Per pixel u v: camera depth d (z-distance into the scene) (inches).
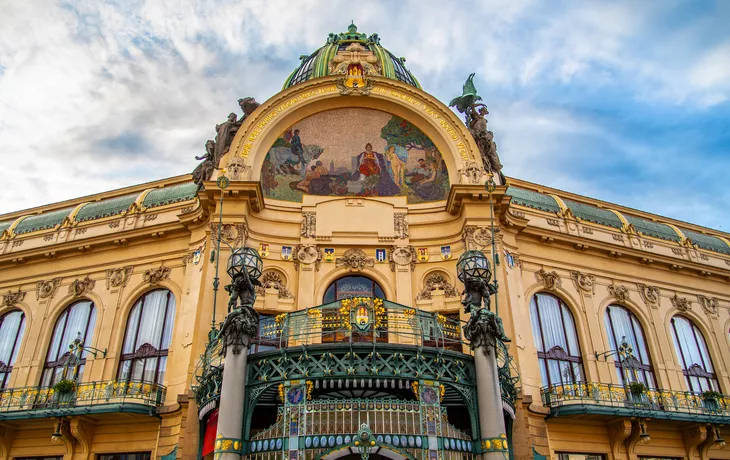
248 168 952.9
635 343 1064.2
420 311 703.7
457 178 983.6
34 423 903.7
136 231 1018.7
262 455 601.3
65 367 942.4
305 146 1031.0
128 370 943.0
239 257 680.4
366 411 606.2
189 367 808.9
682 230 1320.1
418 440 598.2
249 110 1042.1
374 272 927.7
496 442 610.2
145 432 866.8
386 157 1036.5
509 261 966.4
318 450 591.2
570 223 1114.7
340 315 704.4
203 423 733.3
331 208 969.5
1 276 1089.4
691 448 978.1
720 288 1213.7
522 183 1168.8
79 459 869.2
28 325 1028.5
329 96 1027.9
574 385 957.2
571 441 901.2
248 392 639.1
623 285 1099.9
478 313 672.4
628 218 1243.8
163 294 989.8
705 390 1083.3
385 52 1229.1
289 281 912.3
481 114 1082.7
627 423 906.7
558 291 1026.7
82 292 1027.9
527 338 936.9
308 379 622.2
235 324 645.3
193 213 967.6
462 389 650.8
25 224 1167.6
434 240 954.7
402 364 636.1
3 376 1004.6
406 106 1035.3
